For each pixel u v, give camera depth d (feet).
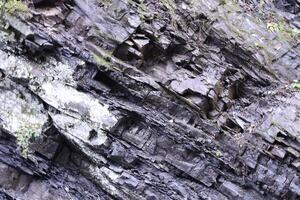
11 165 31.40
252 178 31.63
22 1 30.83
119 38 31.96
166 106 31.71
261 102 35.53
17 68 30.45
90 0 33.14
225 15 38.83
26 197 30.94
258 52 37.60
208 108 33.30
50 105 30.30
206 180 31.17
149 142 30.96
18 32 30.01
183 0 37.88
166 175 30.94
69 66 30.45
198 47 35.88
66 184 31.45
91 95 30.22
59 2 32.58
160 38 33.37
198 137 31.40
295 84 36.63
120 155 30.17
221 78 34.55
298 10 42.50
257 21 39.93
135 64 32.32
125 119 30.53
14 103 30.94
